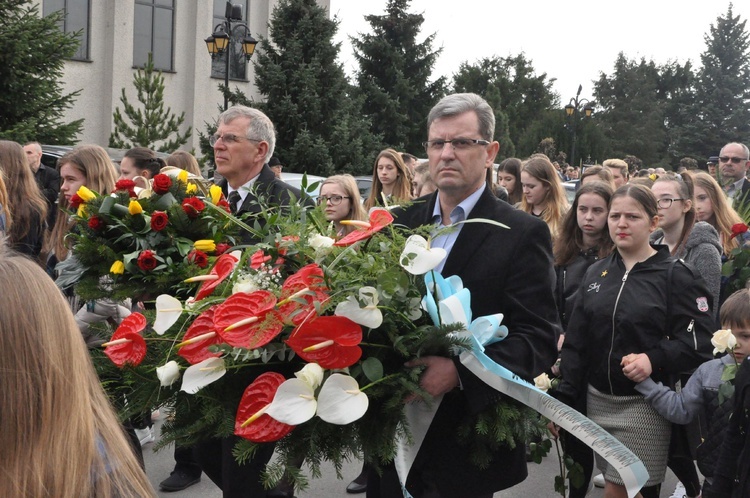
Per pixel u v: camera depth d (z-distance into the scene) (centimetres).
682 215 510
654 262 378
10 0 1636
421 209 295
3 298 114
